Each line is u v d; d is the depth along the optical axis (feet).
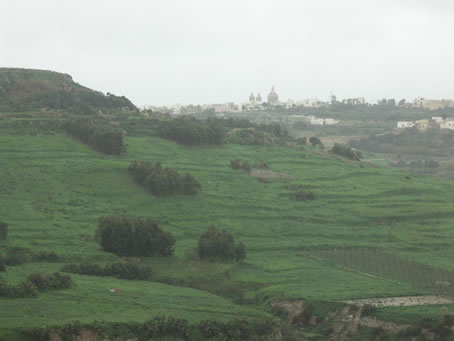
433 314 329.72
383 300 360.89
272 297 376.07
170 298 336.49
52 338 256.32
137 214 513.04
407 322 328.08
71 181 549.13
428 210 603.26
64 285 323.57
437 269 437.17
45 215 470.80
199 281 393.91
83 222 475.72
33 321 264.52
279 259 464.24
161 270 403.75
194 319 302.25
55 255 393.70
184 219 517.96
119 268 377.71
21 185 520.01
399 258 469.57
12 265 369.09
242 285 402.52
